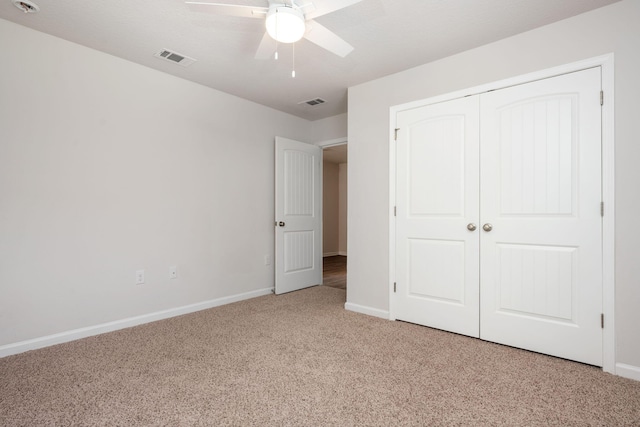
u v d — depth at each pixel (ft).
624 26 6.39
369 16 6.92
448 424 4.82
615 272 6.44
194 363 6.77
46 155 7.68
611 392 5.69
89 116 8.36
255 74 9.94
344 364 6.75
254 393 5.63
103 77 8.60
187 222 10.41
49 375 6.24
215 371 6.43
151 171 9.55
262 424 4.80
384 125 9.95
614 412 5.11
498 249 7.89
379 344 7.82
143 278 9.35
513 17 6.95
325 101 12.42
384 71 9.61
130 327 8.98
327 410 5.15
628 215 6.32
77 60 8.17
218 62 9.16
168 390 5.72
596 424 4.83
